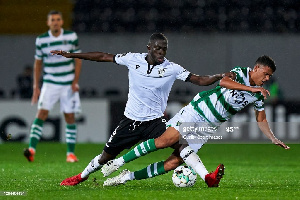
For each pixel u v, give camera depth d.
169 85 25.89
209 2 77.69
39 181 29.95
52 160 42.88
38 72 41.72
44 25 75.88
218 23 75.88
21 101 58.41
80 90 69.94
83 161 42.31
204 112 25.62
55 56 40.88
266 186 28.28
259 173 35.25
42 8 76.31
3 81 70.88
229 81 23.89
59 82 41.41
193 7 77.44
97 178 31.53
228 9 77.12
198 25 75.94
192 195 24.22
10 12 75.88
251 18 76.31
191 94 67.00
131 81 25.84
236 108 25.66
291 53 70.88
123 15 76.88
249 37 70.81
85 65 70.31
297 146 57.31
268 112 60.06
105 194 24.48
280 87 71.06
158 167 26.53
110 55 25.86
